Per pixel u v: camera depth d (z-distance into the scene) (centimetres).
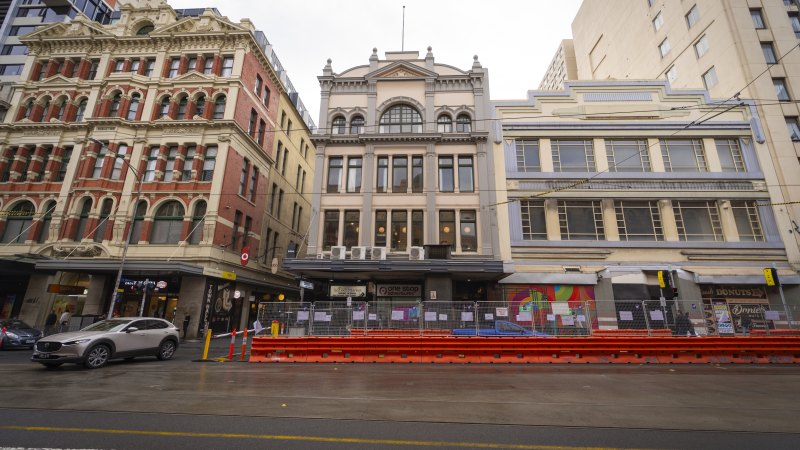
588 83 2239
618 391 827
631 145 2148
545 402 723
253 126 2892
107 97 2633
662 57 3133
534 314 1408
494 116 2209
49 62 2869
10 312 2528
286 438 509
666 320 1426
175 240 2372
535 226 2045
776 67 2311
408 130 2236
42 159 2667
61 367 1121
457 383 911
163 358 1317
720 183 2050
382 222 2088
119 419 584
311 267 1859
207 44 2764
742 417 629
